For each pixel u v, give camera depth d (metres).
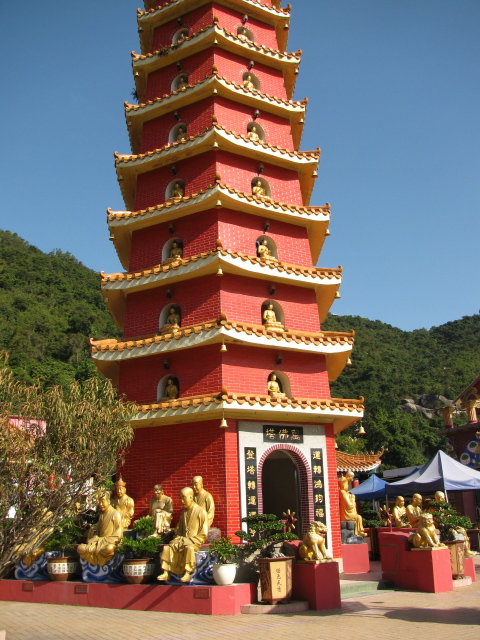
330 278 23.59
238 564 16.30
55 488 14.34
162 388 21.64
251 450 19.77
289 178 25.97
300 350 21.95
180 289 22.55
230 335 20.02
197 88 25.16
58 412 15.13
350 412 21.22
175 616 15.01
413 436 86.56
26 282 121.94
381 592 18.44
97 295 121.00
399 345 143.88
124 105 26.62
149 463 20.53
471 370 117.62
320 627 13.41
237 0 27.95
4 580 18.97
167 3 28.16
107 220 24.45
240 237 23.28
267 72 27.94
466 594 17.94
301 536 20.45
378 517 31.75
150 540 17.02
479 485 27.19
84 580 17.50
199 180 24.28
